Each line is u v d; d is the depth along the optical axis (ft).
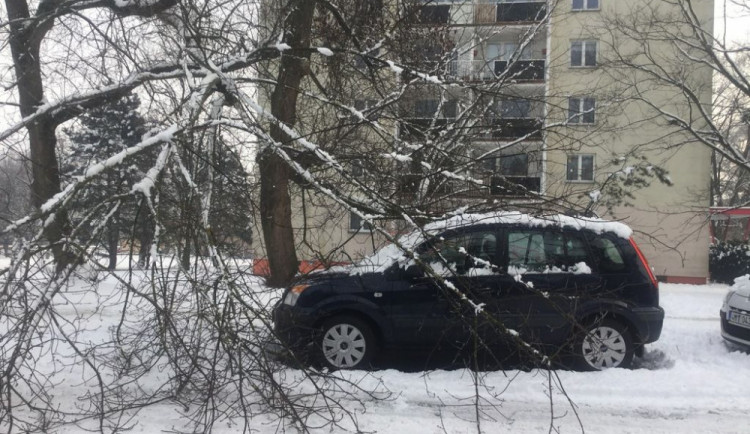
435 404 15.07
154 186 13.07
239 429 12.93
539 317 18.11
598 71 52.90
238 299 12.05
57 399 14.83
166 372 16.10
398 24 24.18
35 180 19.36
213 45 21.21
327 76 26.32
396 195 18.51
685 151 65.72
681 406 15.14
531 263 18.65
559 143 29.94
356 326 18.81
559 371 17.81
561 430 13.53
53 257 12.41
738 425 14.01
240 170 17.34
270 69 26.89
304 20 22.99
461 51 30.27
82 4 25.38
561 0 39.24
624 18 54.24
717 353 21.18
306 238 19.77
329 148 18.71
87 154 25.34
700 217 64.64
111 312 24.94
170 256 13.19
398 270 18.92
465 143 22.99
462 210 17.35
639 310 18.72
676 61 48.93
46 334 16.16
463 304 15.26
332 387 15.58
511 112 28.37
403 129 21.95
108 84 23.39
